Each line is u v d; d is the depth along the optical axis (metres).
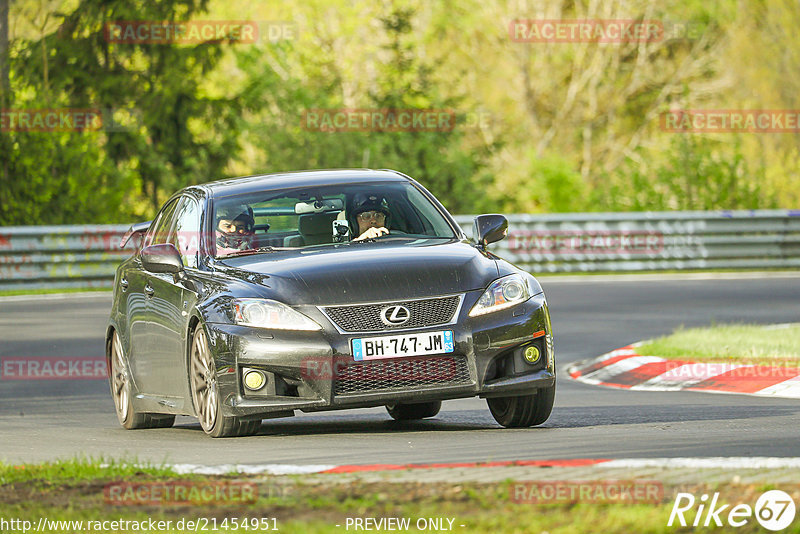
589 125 166.75
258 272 30.00
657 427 29.66
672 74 166.00
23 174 105.25
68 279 85.75
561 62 163.88
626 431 28.84
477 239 32.88
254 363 28.55
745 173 112.50
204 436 30.98
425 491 20.30
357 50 146.38
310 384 28.33
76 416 37.78
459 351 28.70
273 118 128.25
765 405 34.72
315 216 32.62
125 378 35.38
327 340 28.31
